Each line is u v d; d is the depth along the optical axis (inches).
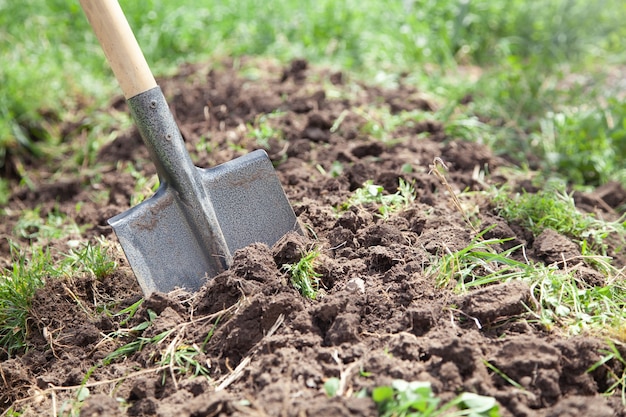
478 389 37.6
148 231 45.8
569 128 63.7
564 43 84.7
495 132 64.6
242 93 68.4
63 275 48.0
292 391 37.8
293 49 79.1
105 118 71.2
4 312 46.4
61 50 82.1
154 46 81.4
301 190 55.1
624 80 78.0
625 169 60.9
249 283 43.2
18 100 71.8
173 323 42.9
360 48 78.7
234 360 41.1
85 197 62.3
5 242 57.7
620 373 39.6
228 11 85.1
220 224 47.2
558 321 41.8
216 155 60.6
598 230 50.8
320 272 44.8
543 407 37.6
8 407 42.1
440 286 43.3
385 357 38.6
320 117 62.1
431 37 81.1
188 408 37.9
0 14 86.3
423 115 63.9
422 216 49.2
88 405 38.8
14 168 68.6
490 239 48.1
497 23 86.5
